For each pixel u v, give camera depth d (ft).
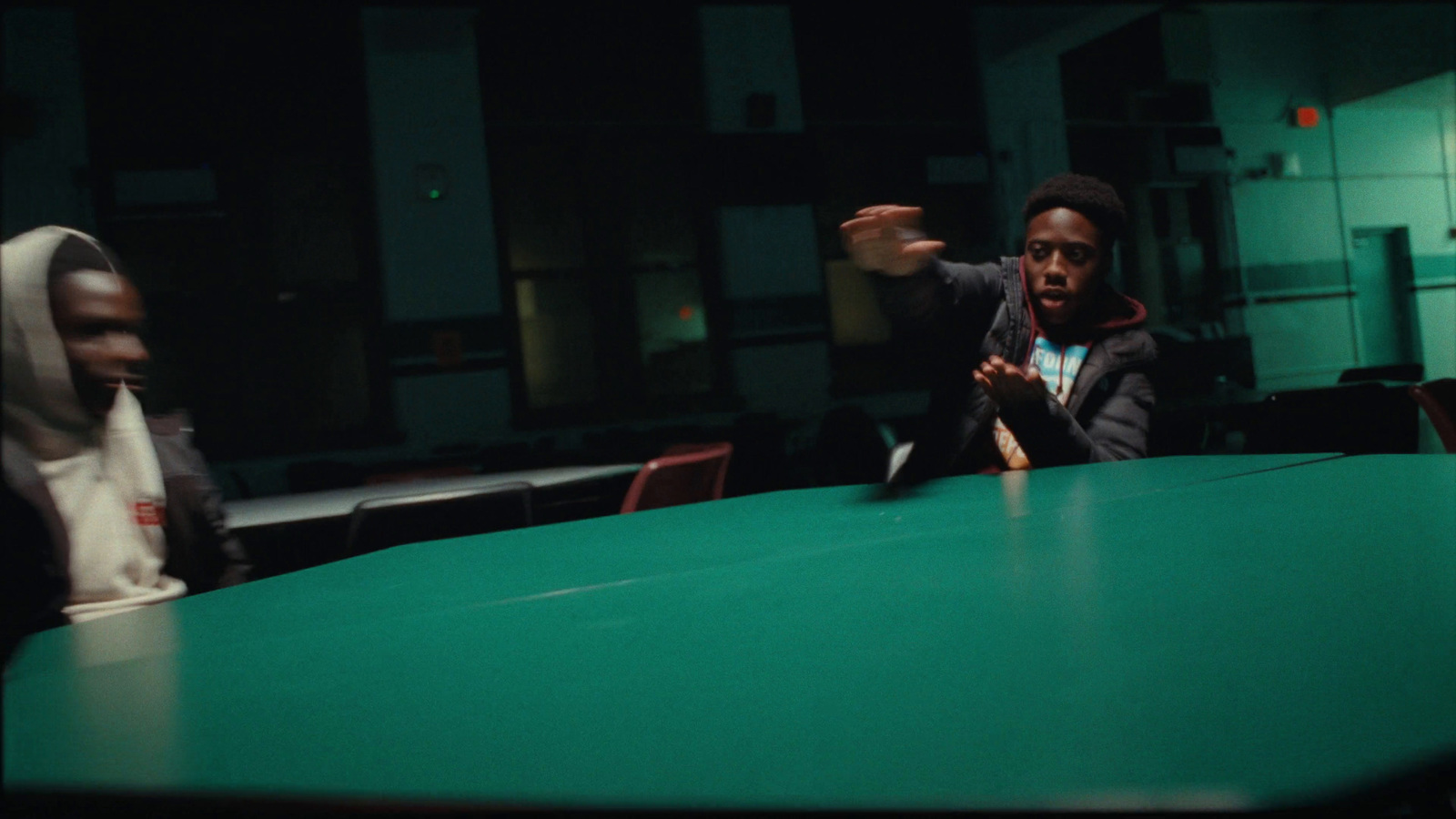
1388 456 4.36
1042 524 3.17
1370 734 1.17
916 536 3.14
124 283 4.85
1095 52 30.73
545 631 2.19
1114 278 30.99
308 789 1.27
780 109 26.89
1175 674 1.48
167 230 21.79
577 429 24.84
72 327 4.59
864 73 28.04
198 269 22.03
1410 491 3.28
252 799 1.26
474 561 3.51
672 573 2.84
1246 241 32.78
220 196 21.98
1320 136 34.19
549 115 24.94
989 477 4.75
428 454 23.18
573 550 3.57
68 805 1.32
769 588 2.50
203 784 1.31
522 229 25.12
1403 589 1.93
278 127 22.35
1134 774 1.11
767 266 26.68
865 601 2.24
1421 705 1.26
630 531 4.03
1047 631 1.82
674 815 1.13
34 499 4.11
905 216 4.42
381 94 23.03
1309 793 1.02
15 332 4.44
